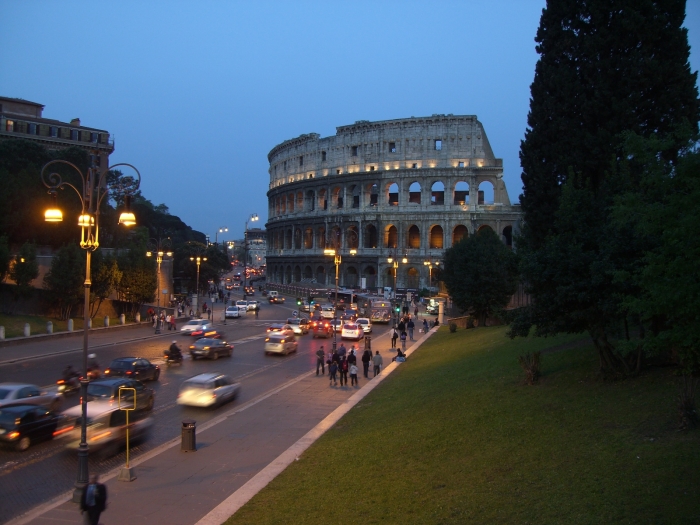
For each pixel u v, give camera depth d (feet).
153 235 533.96
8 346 165.17
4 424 71.61
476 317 212.02
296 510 52.42
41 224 252.01
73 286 211.20
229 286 621.31
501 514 45.47
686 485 42.73
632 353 76.74
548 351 106.93
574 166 120.06
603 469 49.21
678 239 54.80
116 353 163.63
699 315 53.06
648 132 115.65
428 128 437.58
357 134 463.83
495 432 66.13
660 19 115.03
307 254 485.15
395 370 141.28
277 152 563.48
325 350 183.42
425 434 71.20
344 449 70.95
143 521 51.24
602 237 73.97
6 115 368.48
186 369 140.15
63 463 67.87
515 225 412.36
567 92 121.90
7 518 51.57
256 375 134.31
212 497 57.36
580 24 125.70
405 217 431.43
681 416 54.13
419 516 48.19
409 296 365.81
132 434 76.23
